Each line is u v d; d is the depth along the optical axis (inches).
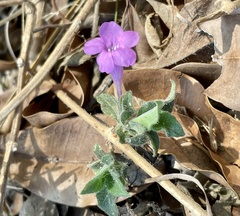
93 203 5.3
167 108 4.4
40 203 5.8
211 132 5.0
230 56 4.9
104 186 4.5
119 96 4.5
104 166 4.5
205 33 5.2
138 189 5.1
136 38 4.2
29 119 5.6
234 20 4.9
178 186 5.1
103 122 5.4
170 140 5.0
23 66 5.8
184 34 5.3
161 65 5.3
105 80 5.7
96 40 4.2
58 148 5.6
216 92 4.9
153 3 5.7
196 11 5.2
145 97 5.2
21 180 5.7
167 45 5.5
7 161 5.4
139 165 4.8
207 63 5.2
